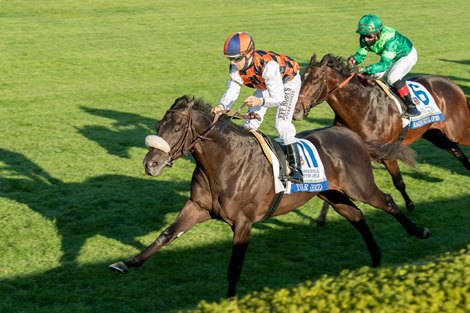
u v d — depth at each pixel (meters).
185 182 10.63
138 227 8.95
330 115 14.70
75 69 18.33
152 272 7.64
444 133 10.19
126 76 17.75
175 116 6.52
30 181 10.55
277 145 7.18
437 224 9.09
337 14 27.56
